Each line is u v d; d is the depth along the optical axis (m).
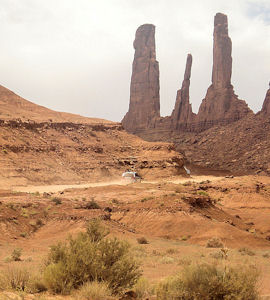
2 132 116.75
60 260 10.26
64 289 9.42
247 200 89.19
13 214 37.00
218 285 8.91
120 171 130.50
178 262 22.17
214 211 54.75
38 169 105.50
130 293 10.12
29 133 128.25
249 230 54.09
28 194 58.47
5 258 20.97
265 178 124.69
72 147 133.12
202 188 96.31
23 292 8.91
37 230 36.03
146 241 34.75
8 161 101.56
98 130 157.25
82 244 10.64
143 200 54.84
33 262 20.19
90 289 9.23
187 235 42.53
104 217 39.72
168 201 51.16
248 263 22.66
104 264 10.36
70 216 38.62
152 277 16.41
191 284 9.08
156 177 131.62
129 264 10.57
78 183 108.44
